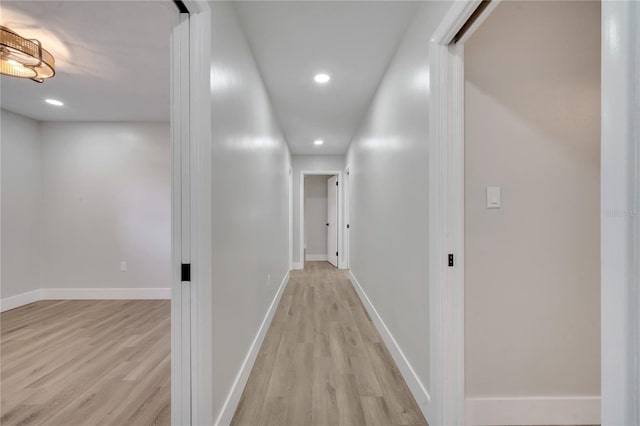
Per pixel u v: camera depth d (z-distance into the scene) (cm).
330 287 448
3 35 169
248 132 205
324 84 275
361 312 330
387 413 160
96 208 388
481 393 151
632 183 43
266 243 280
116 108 337
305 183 727
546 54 151
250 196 210
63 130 384
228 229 154
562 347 151
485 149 149
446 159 139
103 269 389
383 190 256
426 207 155
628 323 44
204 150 118
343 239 608
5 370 204
